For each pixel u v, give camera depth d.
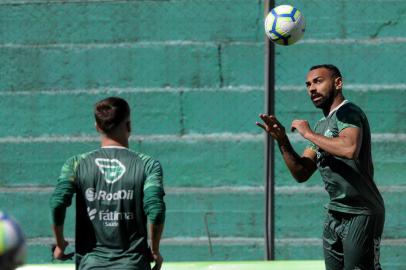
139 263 14.51
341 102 18.06
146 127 27.42
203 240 26.08
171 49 27.72
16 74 27.89
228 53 27.61
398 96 26.83
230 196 26.12
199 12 28.00
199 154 26.88
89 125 27.44
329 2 27.78
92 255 14.56
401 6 27.66
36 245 26.03
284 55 27.44
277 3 27.86
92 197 14.58
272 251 23.19
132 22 28.16
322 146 17.09
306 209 26.16
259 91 27.17
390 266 25.56
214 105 27.25
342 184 17.69
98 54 27.84
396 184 26.45
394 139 26.55
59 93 27.50
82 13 28.20
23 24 28.25
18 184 27.00
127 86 27.80
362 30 27.73
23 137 27.45
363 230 17.75
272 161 23.27
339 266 18.58
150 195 14.23
